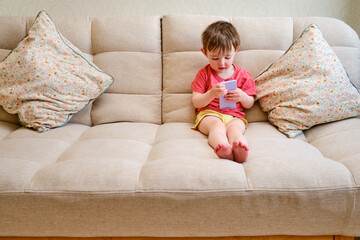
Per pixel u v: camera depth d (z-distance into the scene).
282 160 0.97
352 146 1.06
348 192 0.87
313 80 1.29
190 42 1.49
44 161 1.06
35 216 0.90
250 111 1.46
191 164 0.95
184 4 1.77
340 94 1.27
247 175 0.92
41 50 1.38
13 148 1.12
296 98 1.29
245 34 1.48
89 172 0.93
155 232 0.93
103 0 1.77
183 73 1.49
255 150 1.11
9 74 1.36
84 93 1.39
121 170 0.95
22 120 1.34
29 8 1.78
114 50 1.52
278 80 1.37
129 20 1.53
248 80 1.40
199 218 0.90
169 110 1.50
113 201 0.88
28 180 0.92
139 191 0.88
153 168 0.95
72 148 1.17
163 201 0.88
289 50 1.38
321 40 1.36
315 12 1.79
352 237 0.96
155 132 1.38
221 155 1.01
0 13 1.79
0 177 0.91
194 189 0.88
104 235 0.95
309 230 0.92
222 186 0.88
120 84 1.50
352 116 1.29
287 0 1.76
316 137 1.25
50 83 1.34
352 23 1.79
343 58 1.45
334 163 0.95
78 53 1.43
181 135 1.28
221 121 1.28
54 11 1.79
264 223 0.91
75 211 0.90
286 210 0.89
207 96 1.30
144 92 1.51
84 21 1.55
